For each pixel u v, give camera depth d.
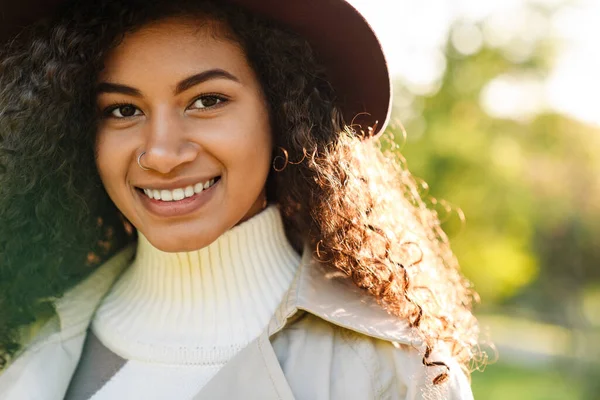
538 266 13.73
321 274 1.72
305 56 1.70
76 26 1.64
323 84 1.77
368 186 1.78
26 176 1.73
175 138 1.54
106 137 1.60
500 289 11.80
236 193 1.60
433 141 9.30
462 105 9.66
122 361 1.71
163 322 1.71
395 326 1.64
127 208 1.63
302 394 1.56
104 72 1.57
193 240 1.59
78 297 1.81
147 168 1.55
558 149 10.82
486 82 9.74
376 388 1.59
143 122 1.58
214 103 1.58
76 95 1.66
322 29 1.67
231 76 1.57
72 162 1.74
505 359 11.46
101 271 1.86
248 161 1.60
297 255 1.84
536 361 11.42
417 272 1.78
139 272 1.78
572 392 9.68
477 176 9.45
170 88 1.53
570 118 11.20
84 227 1.86
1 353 1.80
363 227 1.74
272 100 1.69
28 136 1.71
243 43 1.60
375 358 1.61
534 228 12.03
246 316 1.69
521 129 10.38
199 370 1.64
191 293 1.71
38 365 1.71
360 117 1.82
